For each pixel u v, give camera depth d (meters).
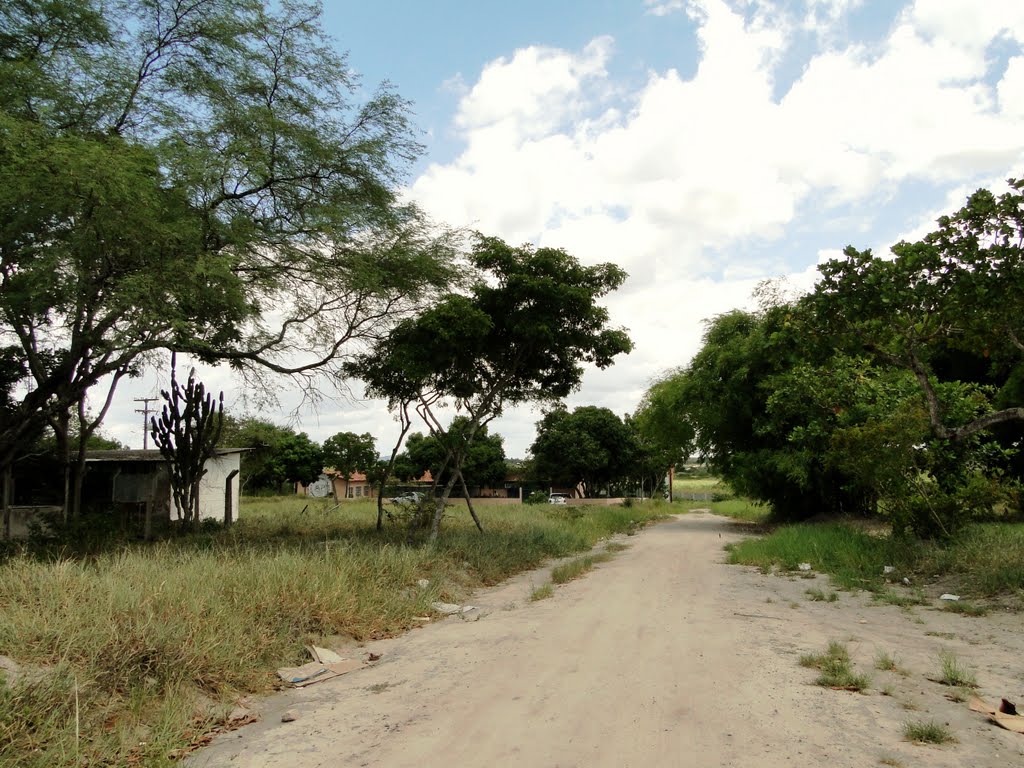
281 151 14.03
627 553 18.72
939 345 21.17
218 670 6.20
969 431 10.84
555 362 18.64
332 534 18.09
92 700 5.17
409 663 7.08
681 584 12.31
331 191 14.88
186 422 19.42
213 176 12.65
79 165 10.34
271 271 14.29
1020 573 10.13
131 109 13.29
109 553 13.08
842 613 9.29
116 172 10.48
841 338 12.05
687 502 67.81
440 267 16.08
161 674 5.79
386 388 18.05
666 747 4.41
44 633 5.95
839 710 5.08
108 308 12.14
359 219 14.79
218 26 13.48
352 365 17.88
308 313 15.46
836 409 18.38
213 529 19.64
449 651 7.53
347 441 52.47
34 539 15.73
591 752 4.36
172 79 13.73
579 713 5.14
